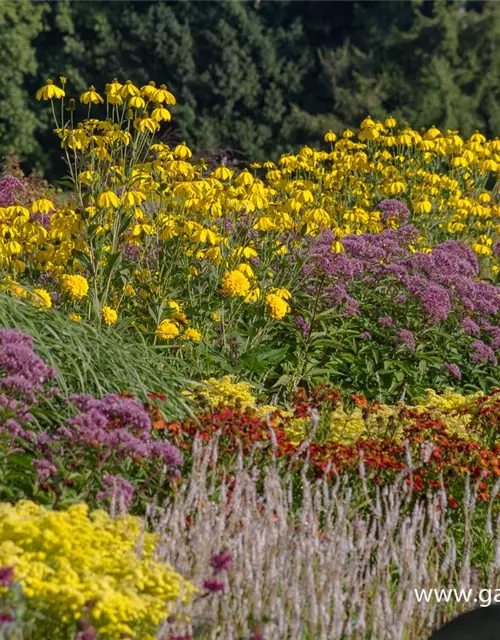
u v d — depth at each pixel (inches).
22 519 211.0
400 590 254.8
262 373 427.8
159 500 285.7
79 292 394.9
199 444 286.4
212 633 219.9
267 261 477.1
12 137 1849.2
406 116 1950.1
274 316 441.1
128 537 221.9
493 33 1975.9
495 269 660.7
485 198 721.0
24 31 1878.7
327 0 2052.2
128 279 424.8
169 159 467.2
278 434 316.2
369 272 510.9
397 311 491.5
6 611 186.5
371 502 296.0
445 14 1972.2
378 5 2055.9
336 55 1975.9
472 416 371.2
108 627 193.5
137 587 206.8
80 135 436.8
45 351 329.4
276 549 249.6
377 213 611.2
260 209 490.0
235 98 1907.0
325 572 248.1
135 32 1909.4
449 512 317.7
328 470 282.8
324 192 676.1
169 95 449.7
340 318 478.9
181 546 239.8
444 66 1955.0
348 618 246.4
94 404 276.8
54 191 749.3
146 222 444.5
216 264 460.1
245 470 281.6
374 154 725.3
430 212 706.2
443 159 758.5
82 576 203.3
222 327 443.8
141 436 276.5
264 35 2017.7
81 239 415.8
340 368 462.6
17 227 416.8
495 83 1980.8
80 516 215.3
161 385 350.9
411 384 461.4
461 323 498.3
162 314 420.5
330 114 1915.6
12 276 417.4
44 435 272.7
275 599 233.9
